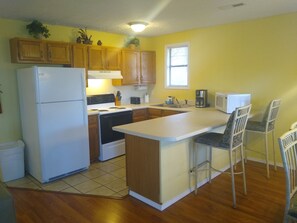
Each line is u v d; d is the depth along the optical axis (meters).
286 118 3.66
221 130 3.43
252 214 2.47
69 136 3.50
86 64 4.14
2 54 3.50
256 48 3.85
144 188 2.72
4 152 3.34
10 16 3.39
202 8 3.17
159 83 5.39
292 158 1.93
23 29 3.65
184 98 4.97
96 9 3.14
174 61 5.12
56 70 3.29
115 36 4.85
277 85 3.70
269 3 3.01
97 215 2.51
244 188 2.87
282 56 3.60
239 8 3.21
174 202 2.73
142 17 3.60
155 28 4.44
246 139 4.04
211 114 3.60
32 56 3.51
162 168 2.54
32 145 3.45
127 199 2.83
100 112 4.05
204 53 4.52
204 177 3.17
